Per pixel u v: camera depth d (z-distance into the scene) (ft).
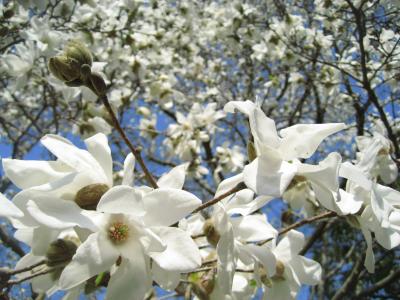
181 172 0.85
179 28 3.95
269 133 0.84
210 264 1.11
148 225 0.77
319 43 3.34
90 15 2.81
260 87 4.99
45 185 0.72
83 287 0.90
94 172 0.81
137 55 3.18
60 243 0.81
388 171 1.64
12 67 2.12
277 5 3.55
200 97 4.69
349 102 3.77
